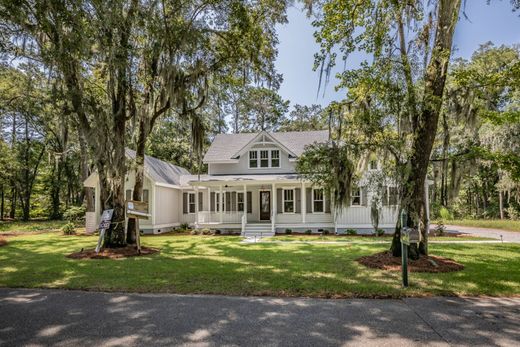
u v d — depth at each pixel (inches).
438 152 402.9
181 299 214.1
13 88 593.0
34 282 259.1
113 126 401.7
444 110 347.9
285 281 257.4
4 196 1342.3
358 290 230.2
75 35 319.6
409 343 144.9
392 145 322.3
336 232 658.2
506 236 613.9
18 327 166.1
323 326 165.3
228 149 820.0
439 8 308.7
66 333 158.2
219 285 247.3
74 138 633.6
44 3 296.2
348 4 320.8
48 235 657.6
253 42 456.1
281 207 742.5
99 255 384.2
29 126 1061.1
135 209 405.1
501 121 336.8
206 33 446.3
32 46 349.7
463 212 1238.3
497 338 149.5
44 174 1257.4
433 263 305.6
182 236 637.3
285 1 440.1
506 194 1125.1
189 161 1241.4
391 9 316.5
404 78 306.2
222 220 701.3
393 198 349.7
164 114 497.4
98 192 719.7
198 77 453.1
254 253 406.9
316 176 348.2
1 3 279.7
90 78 458.0
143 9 391.9
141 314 185.0
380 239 564.4
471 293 222.5
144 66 427.2
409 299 210.1
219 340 149.4
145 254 400.5
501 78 309.9
